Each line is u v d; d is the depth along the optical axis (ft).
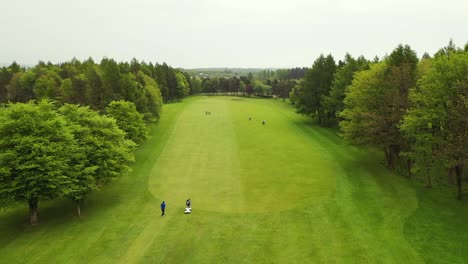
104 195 146.92
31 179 114.21
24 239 110.93
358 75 199.82
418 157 140.46
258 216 122.42
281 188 149.28
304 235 107.34
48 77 370.12
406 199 131.54
